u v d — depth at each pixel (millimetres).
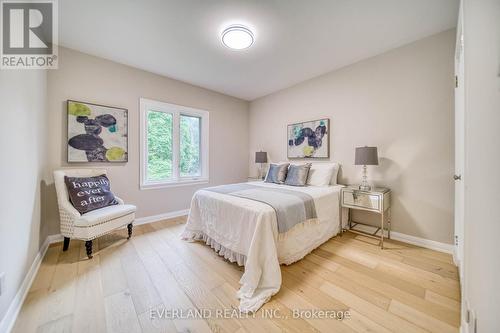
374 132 2635
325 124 3129
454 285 1598
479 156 998
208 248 2277
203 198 2363
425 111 2250
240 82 3516
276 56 2621
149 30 2098
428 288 1566
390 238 2516
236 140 4344
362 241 2441
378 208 2266
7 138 1270
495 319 957
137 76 2977
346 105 2904
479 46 998
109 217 2193
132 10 1808
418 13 1856
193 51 2504
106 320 1265
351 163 2875
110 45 2383
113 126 2768
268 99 4117
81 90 2527
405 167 2398
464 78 1043
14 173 1361
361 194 2400
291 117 3682
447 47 2102
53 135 2348
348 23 1986
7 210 1243
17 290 1350
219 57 2650
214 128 3967
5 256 1199
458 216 1853
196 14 1857
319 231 2262
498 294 955
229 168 4234
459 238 1760
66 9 1788
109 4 1734
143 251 2197
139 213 3057
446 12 1843
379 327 1213
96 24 2002
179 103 3441
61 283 1629
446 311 1328
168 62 2797
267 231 1635
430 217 2244
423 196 2283
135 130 2984
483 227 985
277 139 3957
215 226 2145
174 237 2576
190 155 3742
